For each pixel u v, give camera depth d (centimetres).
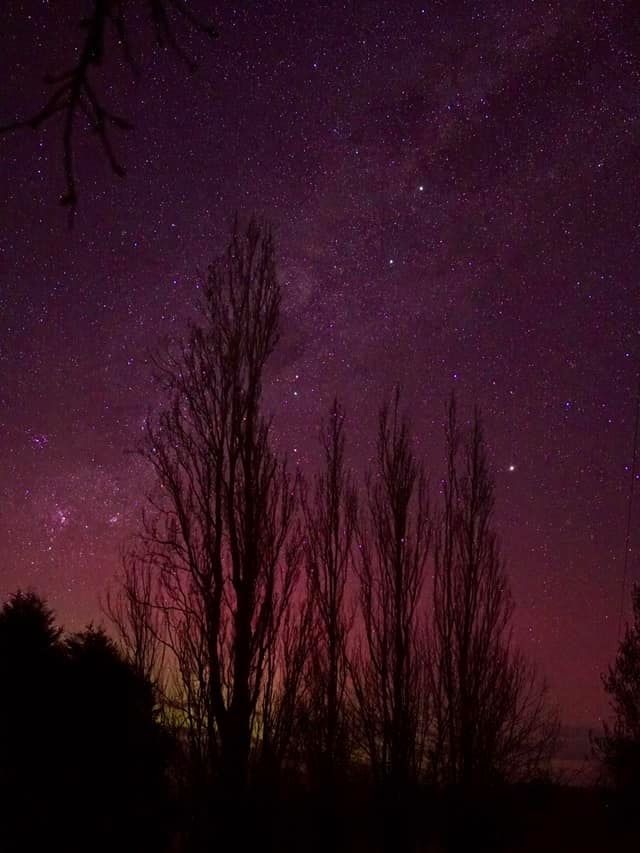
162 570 1230
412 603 1498
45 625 1023
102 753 996
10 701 958
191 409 1280
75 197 206
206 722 1164
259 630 1211
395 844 1395
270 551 1241
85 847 959
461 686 1528
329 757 1320
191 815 1117
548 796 1570
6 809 913
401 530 1520
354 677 1467
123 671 1053
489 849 1482
